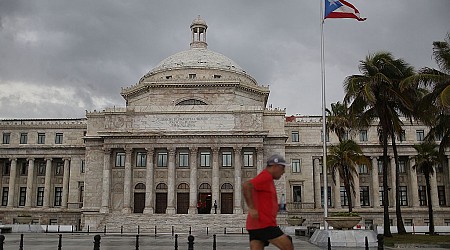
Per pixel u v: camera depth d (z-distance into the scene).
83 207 86.31
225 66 99.94
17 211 94.56
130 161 85.06
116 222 76.94
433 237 48.41
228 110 86.56
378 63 52.88
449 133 50.50
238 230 73.62
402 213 91.75
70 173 95.94
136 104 97.00
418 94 51.84
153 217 78.25
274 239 12.47
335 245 38.69
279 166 12.91
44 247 36.91
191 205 83.12
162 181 85.94
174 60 102.31
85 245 39.53
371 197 94.88
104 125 88.12
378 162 97.38
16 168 97.56
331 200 95.69
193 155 84.75
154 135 84.69
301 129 96.69
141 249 35.34
